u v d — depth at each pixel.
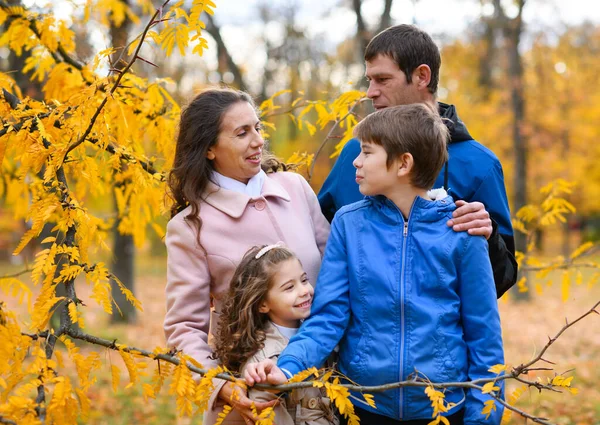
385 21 13.02
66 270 1.97
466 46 17.22
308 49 20.86
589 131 17.27
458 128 2.54
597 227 31.06
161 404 6.24
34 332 1.92
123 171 3.26
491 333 2.05
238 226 2.32
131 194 3.41
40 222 1.99
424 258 2.08
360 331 2.10
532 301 14.91
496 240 2.24
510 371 1.81
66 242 2.08
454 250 2.07
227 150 2.31
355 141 2.68
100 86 2.17
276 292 2.15
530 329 11.39
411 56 2.52
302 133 20.67
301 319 2.21
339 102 3.37
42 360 1.80
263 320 2.20
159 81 3.19
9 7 3.26
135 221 3.55
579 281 3.81
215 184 2.36
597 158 18.47
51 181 2.16
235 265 2.28
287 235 2.37
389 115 2.14
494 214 2.49
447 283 2.06
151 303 15.26
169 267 2.31
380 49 2.55
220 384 2.08
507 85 16.64
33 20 3.34
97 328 10.71
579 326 11.59
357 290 2.12
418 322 2.04
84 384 1.86
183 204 2.41
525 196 15.76
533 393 6.82
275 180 2.55
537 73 17.00
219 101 2.31
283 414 2.06
